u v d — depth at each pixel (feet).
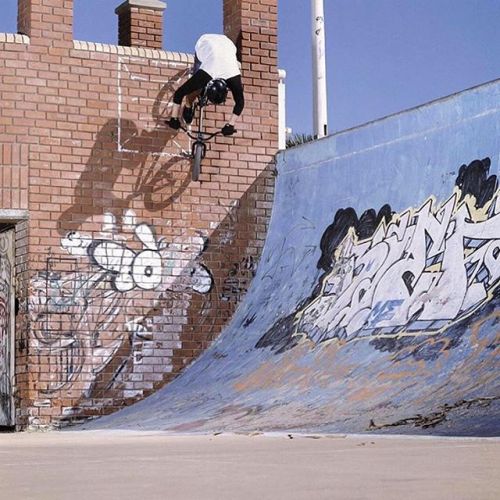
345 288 49.29
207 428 39.81
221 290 57.72
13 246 55.47
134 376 55.42
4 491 12.00
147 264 56.54
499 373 34.37
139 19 64.69
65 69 55.98
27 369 53.83
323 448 22.44
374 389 38.83
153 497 10.94
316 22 76.13
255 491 11.41
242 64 59.88
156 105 57.52
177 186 57.62
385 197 50.24
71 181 55.62
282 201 58.54
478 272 41.96
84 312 55.06
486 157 45.09
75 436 37.93
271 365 48.21
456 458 17.28
